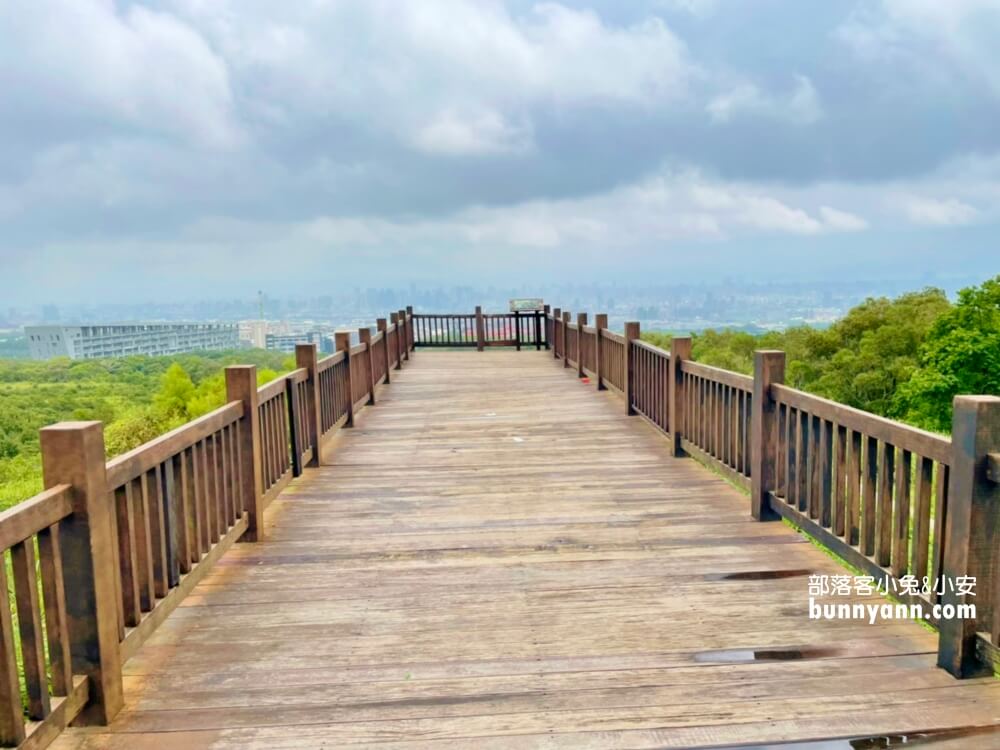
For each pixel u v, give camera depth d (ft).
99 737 6.65
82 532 6.61
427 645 8.41
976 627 7.30
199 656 8.24
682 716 6.80
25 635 5.98
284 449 15.98
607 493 14.92
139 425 81.15
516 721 6.77
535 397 28.73
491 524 13.04
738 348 165.48
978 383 83.51
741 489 15.02
